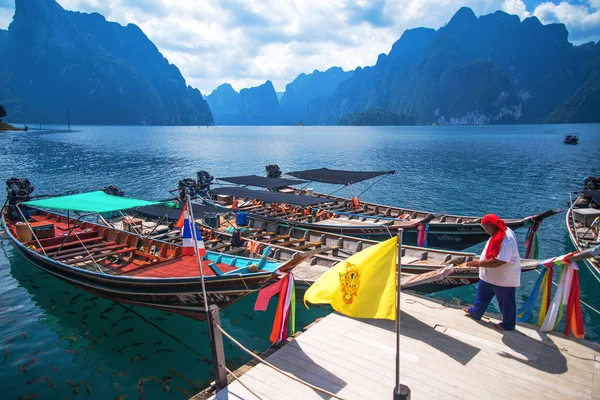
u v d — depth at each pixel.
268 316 10.41
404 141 100.50
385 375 6.02
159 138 112.75
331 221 17.09
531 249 11.23
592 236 15.57
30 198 17.47
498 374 6.01
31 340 9.39
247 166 45.91
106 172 39.47
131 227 15.83
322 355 6.57
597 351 6.57
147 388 7.61
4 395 7.42
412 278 8.34
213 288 8.71
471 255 10.51
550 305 7.10
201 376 8.02
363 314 6.01
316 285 6.66
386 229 14.68
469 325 7.47
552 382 5.81
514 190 30.41
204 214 14.48
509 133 145.50
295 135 149.25
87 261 12.26
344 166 45.69
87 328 9.97
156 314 10.67
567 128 193.38
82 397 7.36
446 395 5.57
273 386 5.82
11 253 15.80
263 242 13.78
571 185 32.22
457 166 45.28
